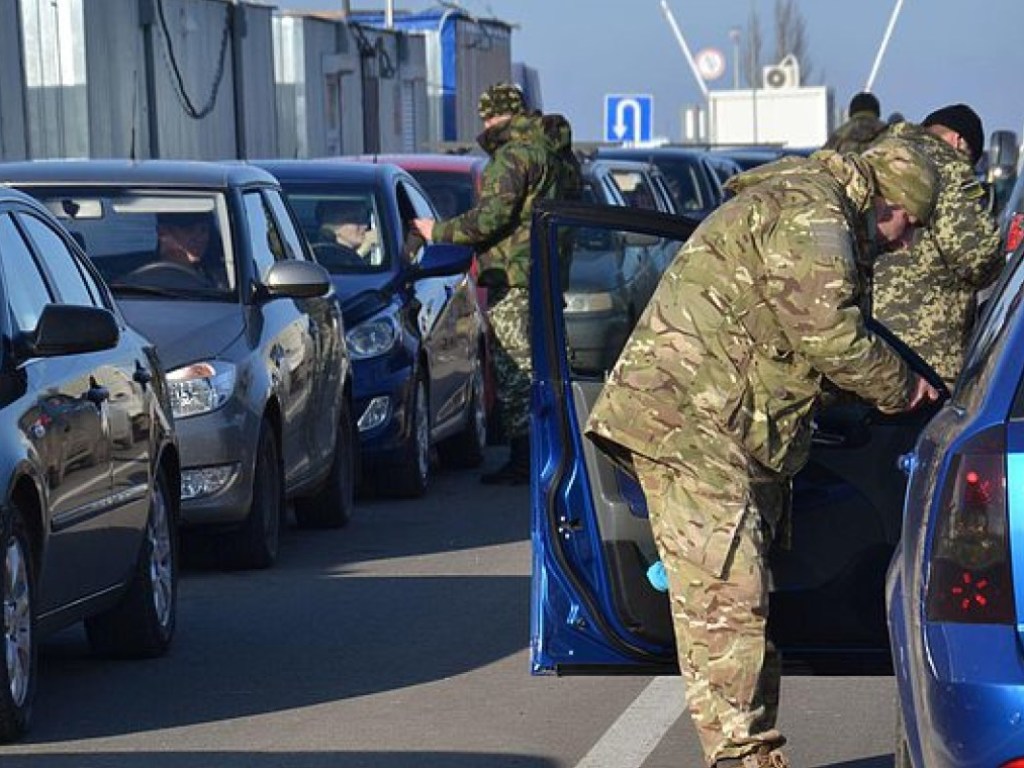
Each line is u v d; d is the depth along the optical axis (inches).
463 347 1280.8
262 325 949.2
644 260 603.2
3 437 619.8
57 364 676.7
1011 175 2032.5
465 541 1024.9
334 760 615.5
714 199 2265.0
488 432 1444.4
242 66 2268.7
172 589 775.1
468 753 622.5
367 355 1145.4
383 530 1065.5
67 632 815.1
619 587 564.4
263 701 690.8
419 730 650.8
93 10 1876.2
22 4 1807.3
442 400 1235.2
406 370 1155.3
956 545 404.5
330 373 1047.0
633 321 594.9
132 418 729.6
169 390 877.8
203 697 697.0
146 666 746.2
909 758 464.1
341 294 1160.8
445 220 1291.8
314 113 2490.2
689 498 537.6
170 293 946.7
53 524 650.8
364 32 2674.7
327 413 1037.2
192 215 973.8
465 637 790.5
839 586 559.2
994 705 395.5
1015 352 411.2
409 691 703.7
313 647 775.7
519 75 3553.2
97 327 656.4
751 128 4001.0
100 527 693.9
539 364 573.0
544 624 567.8
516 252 1173.1
